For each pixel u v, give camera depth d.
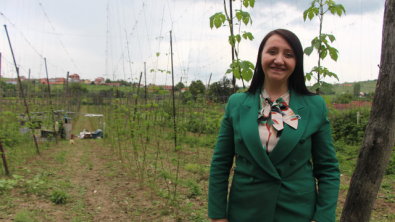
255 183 1.43
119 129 7.63
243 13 2.51
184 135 10.63
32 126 8.69
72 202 4.46
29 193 4.75
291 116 1.42
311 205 1.40
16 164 6.90
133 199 4.59
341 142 10.02
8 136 8.88
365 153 1.58
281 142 1.36
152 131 6.65
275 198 1.38
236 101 1.59
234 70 2.57
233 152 1.63
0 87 10.63
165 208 4.01
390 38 1.46
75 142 13.15
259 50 1.56
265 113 1.47
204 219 3.68
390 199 4.40
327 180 1.41
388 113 1.49
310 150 1.42
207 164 6.97
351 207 1.65
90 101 41.28
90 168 6.88
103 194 4.89
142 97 8.59
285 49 1.43
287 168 1.38
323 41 2.45
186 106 9.77
